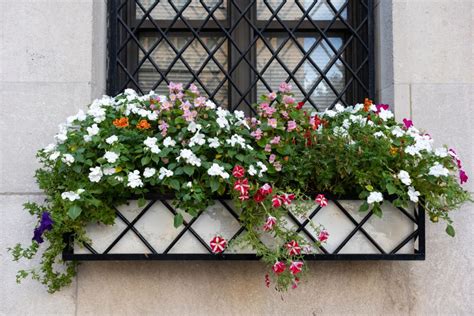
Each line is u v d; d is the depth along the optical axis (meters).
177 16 2.83
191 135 2.29
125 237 2.27
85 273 2.47
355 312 2.50
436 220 2.29
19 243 2.41
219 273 2.49
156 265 2.49
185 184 2.16
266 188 2.13
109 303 2.47
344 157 2.24
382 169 2.28
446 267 2.53
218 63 2.81
